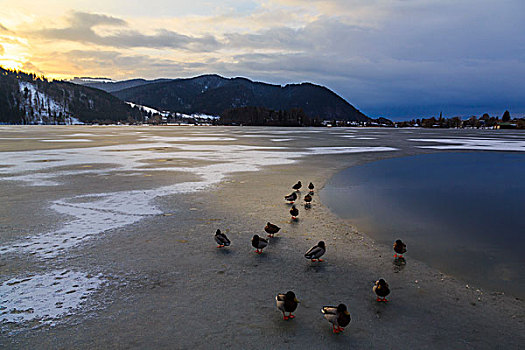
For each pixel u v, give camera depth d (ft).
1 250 25.86
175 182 54.75
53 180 55.98
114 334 15.89
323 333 16.28
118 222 33.27
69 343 15.19
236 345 15.23
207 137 208.33
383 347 15.26
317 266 23.99
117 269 22.86
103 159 86.22
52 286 20.40
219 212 37.42
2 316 17.24
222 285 20.89
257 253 26.13
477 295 20.33
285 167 74.02
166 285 20.76
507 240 30.78
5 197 43.45
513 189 55.98
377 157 102.53
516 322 17.44
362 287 21.01
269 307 18.51
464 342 15.70
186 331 16.19
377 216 38.01
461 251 27.76
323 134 271.49
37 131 304.71
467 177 68.49
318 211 38.93
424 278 22.49
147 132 296.51
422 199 47.55
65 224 32.42
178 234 30.09
